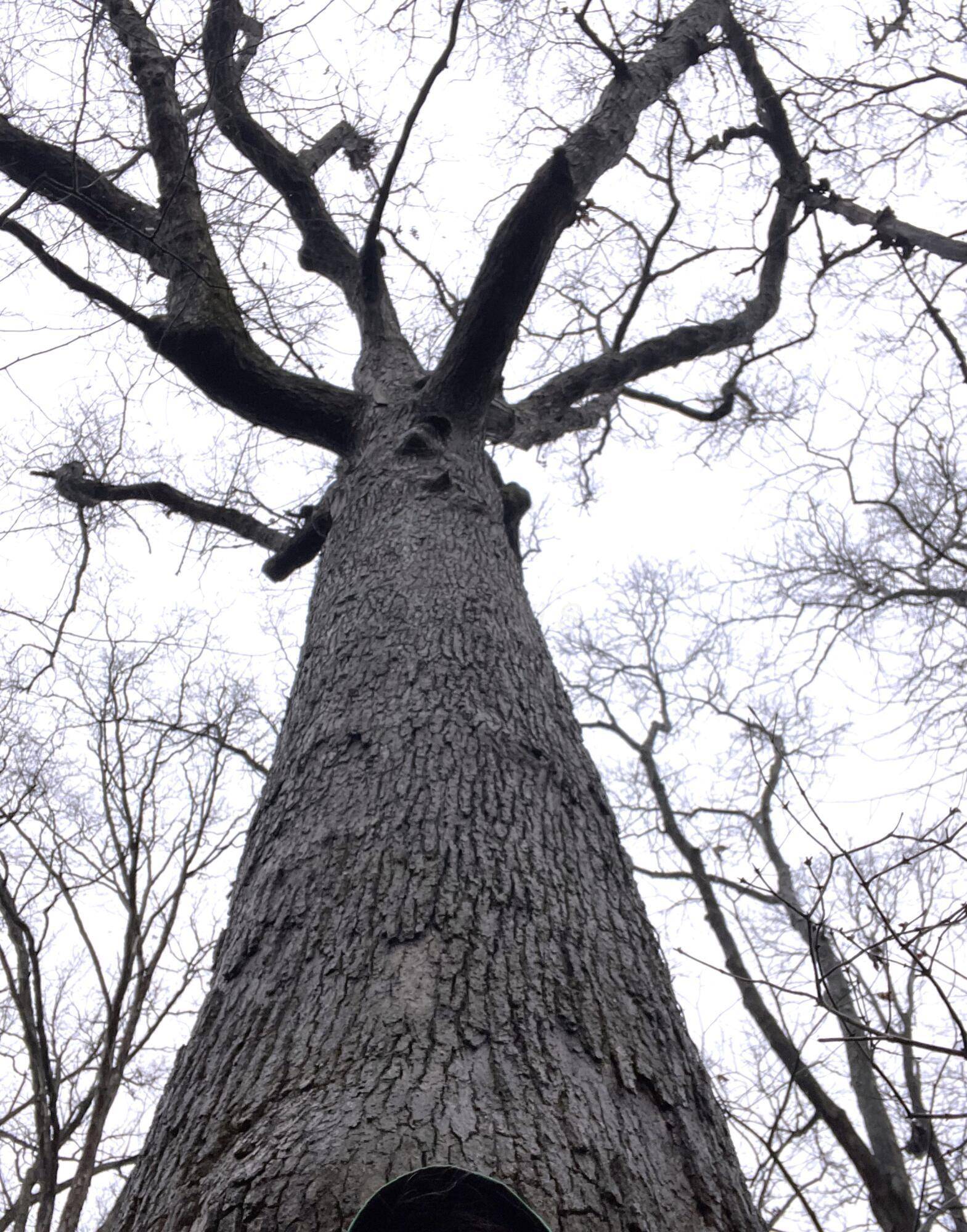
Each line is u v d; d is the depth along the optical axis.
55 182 3.95
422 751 2.49
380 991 1.82
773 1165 4.29
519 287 4.10
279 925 2.08
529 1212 1.25
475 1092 1.60
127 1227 1.59
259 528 5.86
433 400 4.31
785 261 7.61
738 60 7.01
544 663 3.13
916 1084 4.98
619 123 5.12
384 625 3.04
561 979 1.92
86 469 5.86
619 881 2.36
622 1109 1.69
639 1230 1.46
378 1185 1.40
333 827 2.29
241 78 4.82
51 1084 3.39
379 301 5.52
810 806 2.63
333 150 6.61
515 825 2.31
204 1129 1.67
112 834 4.28
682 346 6.84
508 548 3.74
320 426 4.50
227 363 4.31
